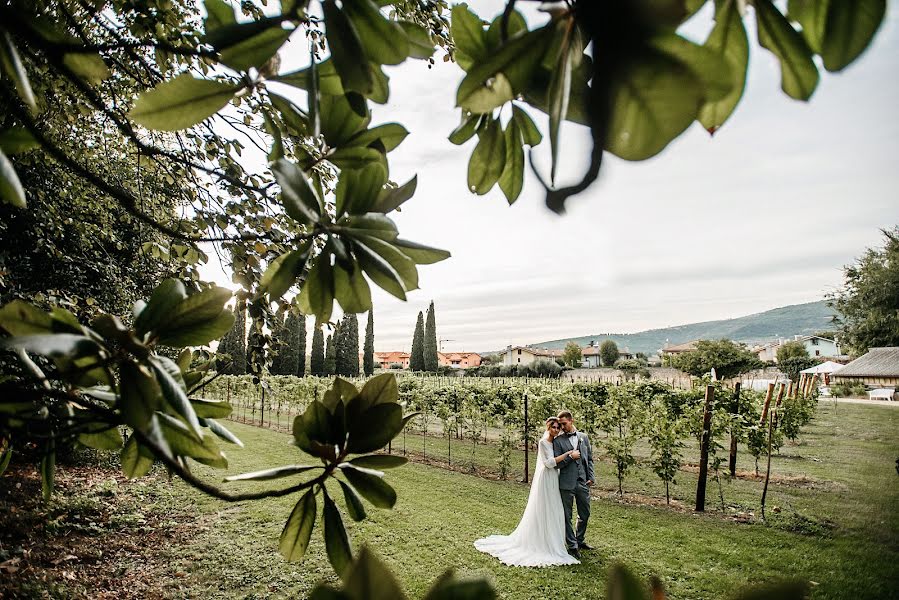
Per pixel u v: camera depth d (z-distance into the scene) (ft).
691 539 22.89
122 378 1.65
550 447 21.74
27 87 1.53
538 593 17.70
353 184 2.19
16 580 16.97
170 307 1.82
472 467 39.65
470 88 1.12
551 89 1.05
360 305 2.30
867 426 60.75
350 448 1.99
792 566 19.42
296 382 73.00
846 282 146.61
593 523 25.26
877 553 19.90
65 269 19.11
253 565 19.92
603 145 0.84
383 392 1.97
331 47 1.57
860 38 1.19
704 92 0.78
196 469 34.88
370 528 24.03
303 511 2.00
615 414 41.70
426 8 9.01
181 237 2.82
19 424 2.09
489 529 24.32
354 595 0.69
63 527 22.54
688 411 31.71
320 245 2.24
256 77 1.80
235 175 8.29
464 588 0.69
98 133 13.48
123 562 20.17
